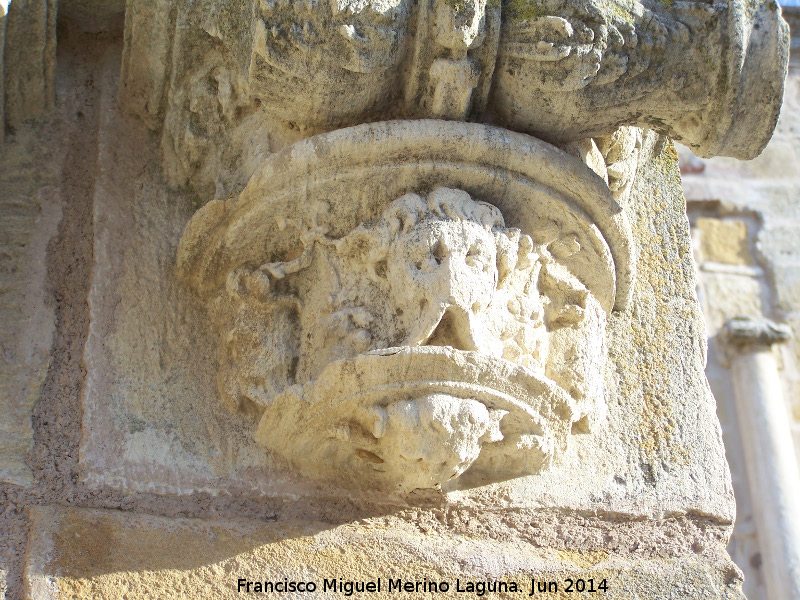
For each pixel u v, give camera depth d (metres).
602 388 2.13
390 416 1.77
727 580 2.03
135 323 2.04
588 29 1.86
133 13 2.09
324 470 1.98
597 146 2.21
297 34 1.81
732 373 4.59
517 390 1.81
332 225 1.94
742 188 4.96
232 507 1.92
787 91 5.15
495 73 1.91
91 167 2.22
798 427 4.50
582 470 2.09
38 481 1.87
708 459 2.16
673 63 1.91
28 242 2.12
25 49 2.14
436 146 1.88
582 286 2.05
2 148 2.21
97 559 1.81
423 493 1.99
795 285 4.77
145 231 2.14
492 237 1.87
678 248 2.45
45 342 2.01
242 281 2.00
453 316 1.79
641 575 2.00
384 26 1.84
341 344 1.88
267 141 2.01
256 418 1.99
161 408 1.98
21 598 1.75
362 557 1.91
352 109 1.91
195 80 2.12
